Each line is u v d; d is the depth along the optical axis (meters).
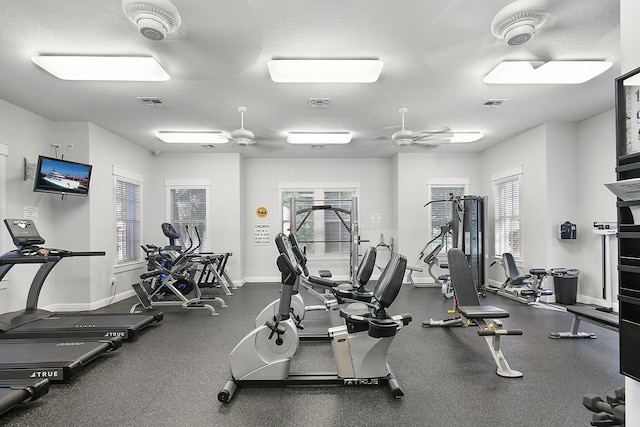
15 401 2.12
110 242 5.56
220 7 2.52
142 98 4.23
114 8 2.52
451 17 2.68
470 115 5.02
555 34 2.92
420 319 4.52
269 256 7.68
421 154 7.36
